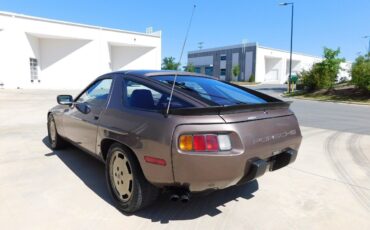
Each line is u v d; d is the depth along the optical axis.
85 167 4.51
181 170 2.57
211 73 73.00
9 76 27.44
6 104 14.00
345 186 4.04
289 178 4.30
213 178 2.57
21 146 5.70
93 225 2.88
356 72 22.64
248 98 3.57
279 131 3.08
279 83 60.31
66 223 2.90
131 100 3.27
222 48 69.44
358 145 6.51
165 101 3.01
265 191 3.80
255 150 2.75
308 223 3.03
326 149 6.11
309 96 25.48
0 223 2.87
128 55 38.09
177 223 2.96
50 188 3.71
